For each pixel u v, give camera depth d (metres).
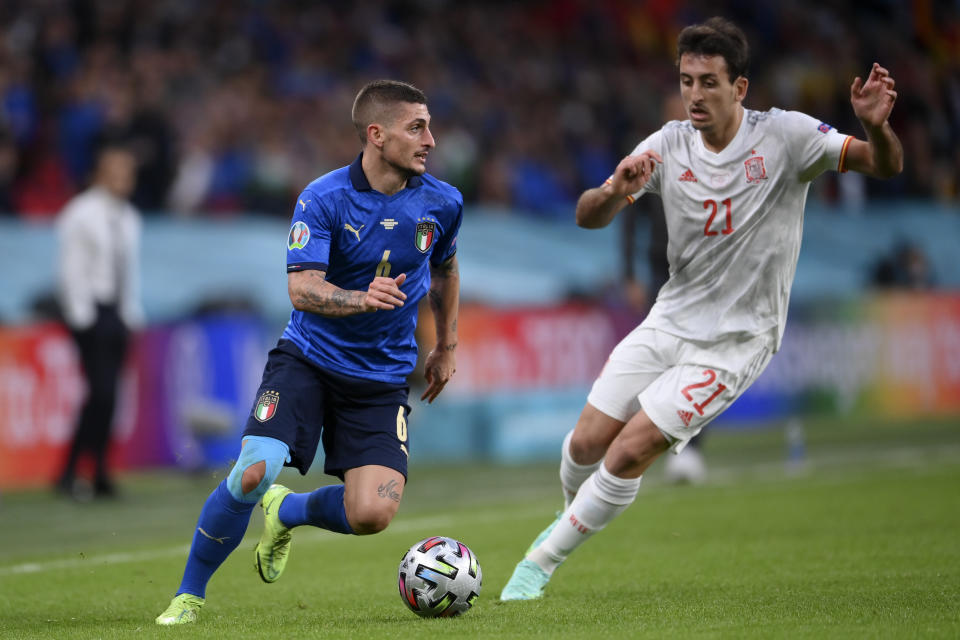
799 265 69.06
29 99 53.62
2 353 36.34
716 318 17.59
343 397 16.38
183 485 37.53
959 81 86.81
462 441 44.53
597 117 75.38
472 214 65.25
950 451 43.34
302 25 65.50
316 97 62.59
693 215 17.59
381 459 16.19
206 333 39.97
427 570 15.62
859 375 55.03
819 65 83.25
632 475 17.39
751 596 17.28
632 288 35.06
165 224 54.09
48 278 47.44
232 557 24.27
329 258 16.23
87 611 17.86
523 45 75.50
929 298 57.75
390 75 67.19
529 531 27.33
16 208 52.50
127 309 35.09
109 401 34.62
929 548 22.19
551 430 46.75
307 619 16.11
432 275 17.55
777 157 17.16
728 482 36.06
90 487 35.50
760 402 52.22
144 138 53.56
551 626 14.76
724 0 83.56
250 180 56.94
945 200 83.12
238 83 59.62
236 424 40.31
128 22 58.31
